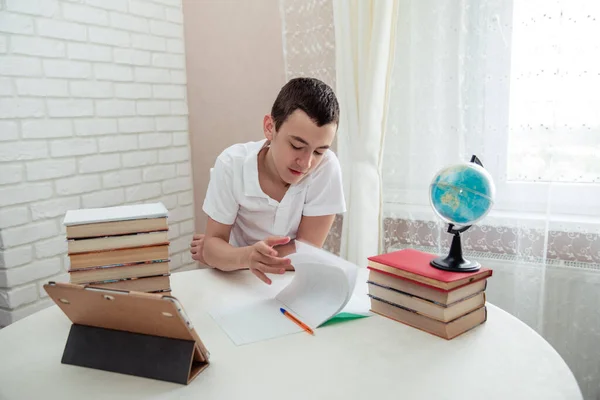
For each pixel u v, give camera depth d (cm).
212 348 83
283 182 129
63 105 186
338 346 84
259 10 217
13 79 169
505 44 158
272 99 221
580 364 159
